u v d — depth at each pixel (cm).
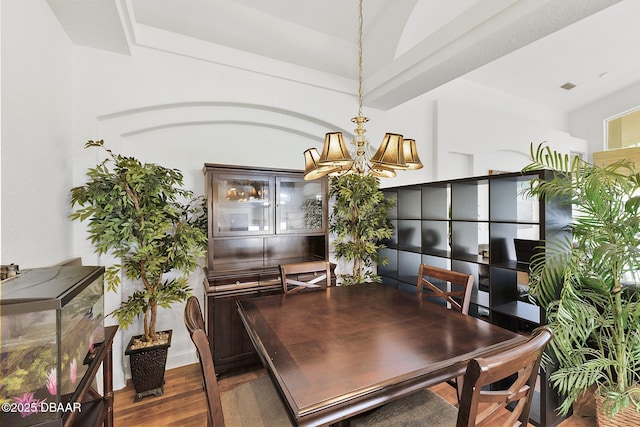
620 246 159
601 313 192
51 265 176
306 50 299
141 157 257
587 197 173
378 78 305
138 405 211
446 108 405
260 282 260
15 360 84
